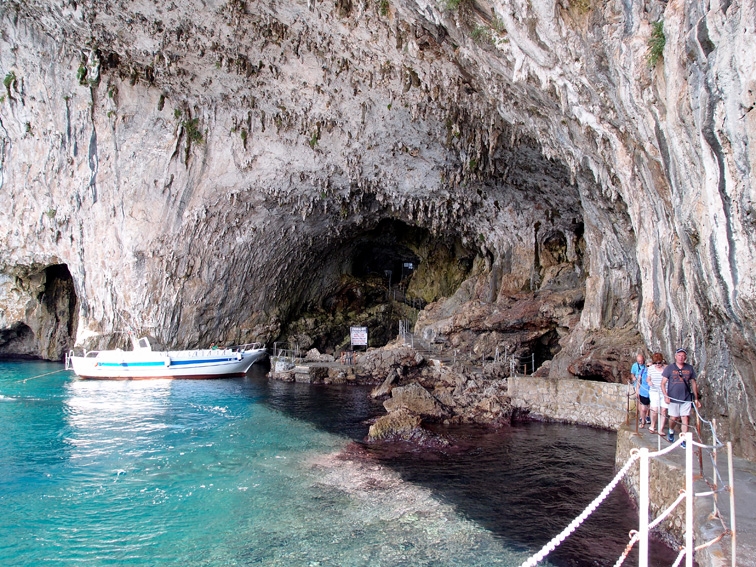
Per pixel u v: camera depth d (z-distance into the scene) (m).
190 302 25.30
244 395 18.95
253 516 7.81
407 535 7.22
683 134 6.60
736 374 7.54
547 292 22.27
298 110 18.67
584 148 11.23
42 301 28.14
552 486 9.20
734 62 5.36
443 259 32.31
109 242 23.36
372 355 24.38
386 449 11.53
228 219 24.09
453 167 20.44
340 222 27.38
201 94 19.52
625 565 6.31
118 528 7.36
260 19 14.08
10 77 19.66
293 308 31.44
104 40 16.83
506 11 8.50
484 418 14.38
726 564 4.38
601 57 7.95
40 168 21.92
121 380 22.39
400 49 12.78
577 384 14.41
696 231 6.98
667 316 9.84
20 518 7.68
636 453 3.62
